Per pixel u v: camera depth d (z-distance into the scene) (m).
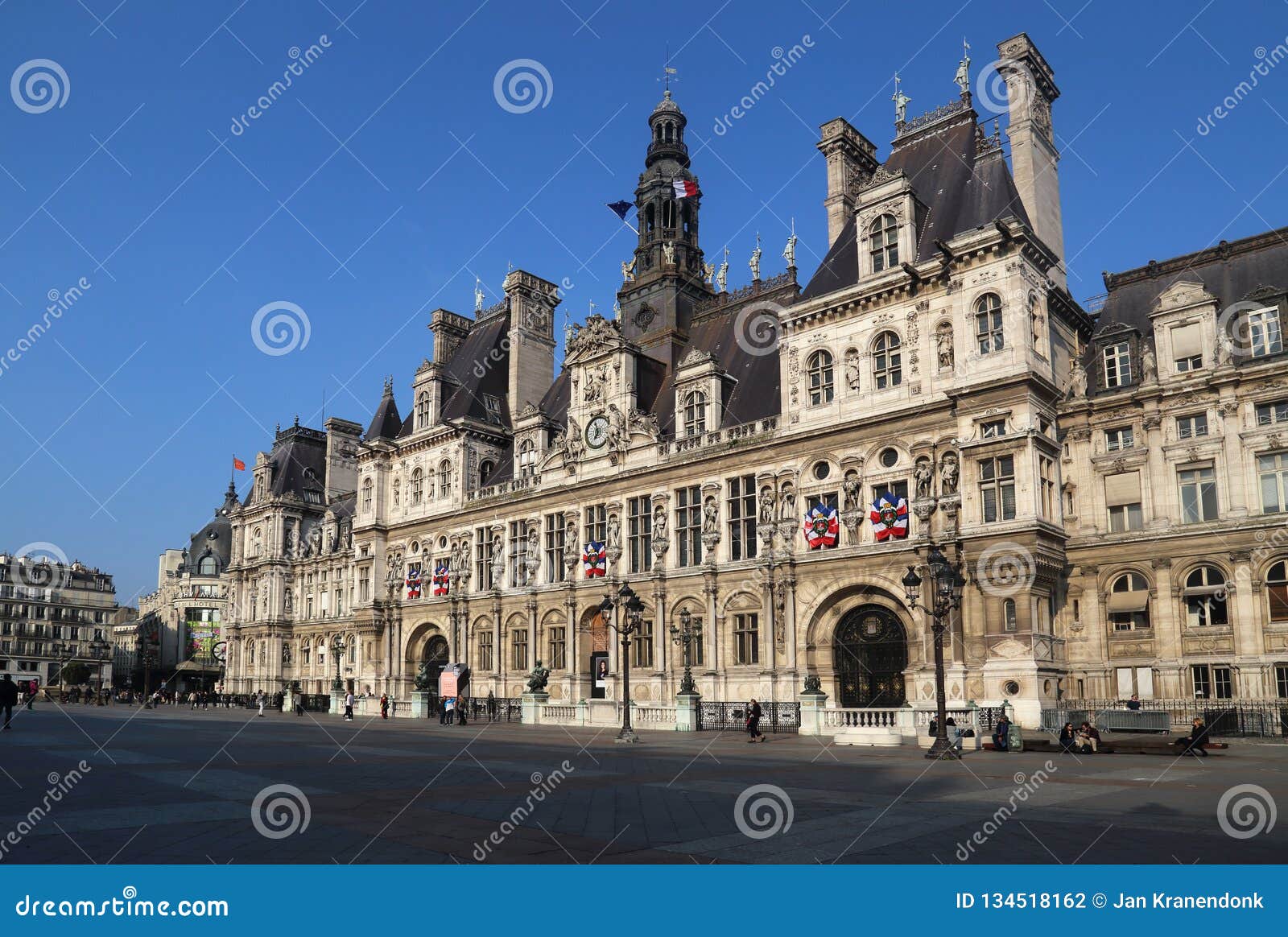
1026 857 14.25
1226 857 14.24
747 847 15.03
